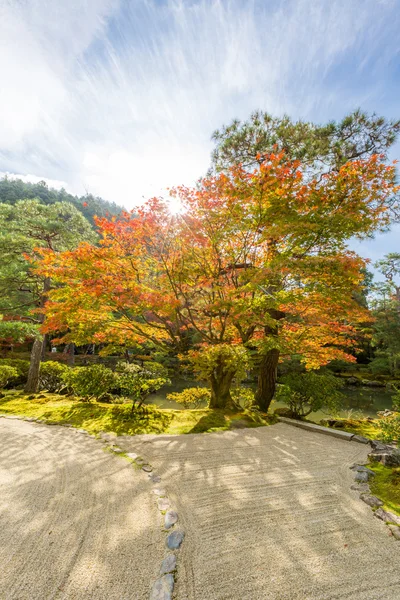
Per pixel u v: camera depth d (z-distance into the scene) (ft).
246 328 26.02
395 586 6.64
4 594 6.25
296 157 26.11
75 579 6.73
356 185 17.98
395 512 9.72
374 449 16.33
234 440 17.57
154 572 7.04
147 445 16.14
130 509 9.73
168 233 20.83
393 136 26.20
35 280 33.22
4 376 30.91
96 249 20.15
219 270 23.48
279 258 18.34
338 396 23.89
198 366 23.79
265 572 7.07
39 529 8.51
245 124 28.84
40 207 34.27
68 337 25.62
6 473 12.20
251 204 19.45
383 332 67.10
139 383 22.40
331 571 7.10
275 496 10.79
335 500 10.57
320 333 25.21
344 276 17.95
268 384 27.61
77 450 15.12
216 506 10.05
